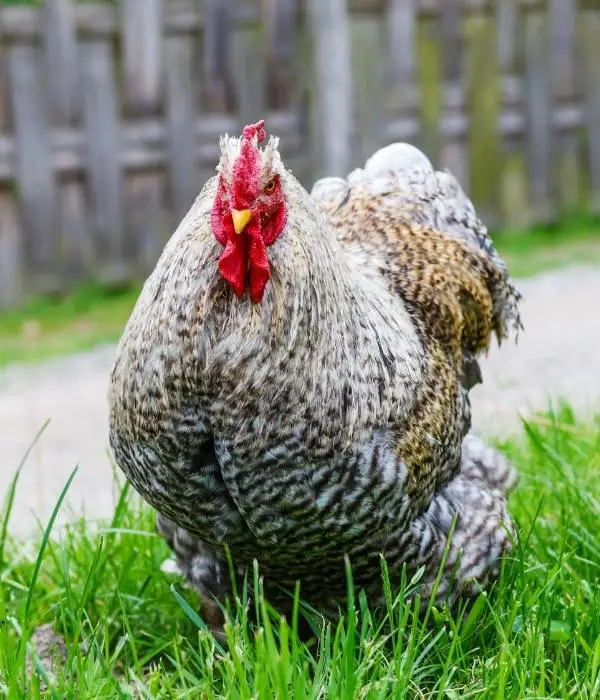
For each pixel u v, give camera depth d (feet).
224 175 13.92
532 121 53.42
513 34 52.44
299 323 14.23
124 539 19.49
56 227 44.32
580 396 30.37
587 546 18.43
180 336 14.10
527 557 18.07
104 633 16.39
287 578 16.19
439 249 18.93
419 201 20.13
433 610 15.53
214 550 16.25
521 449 23.11
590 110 55.11
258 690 13.73
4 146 43.04
